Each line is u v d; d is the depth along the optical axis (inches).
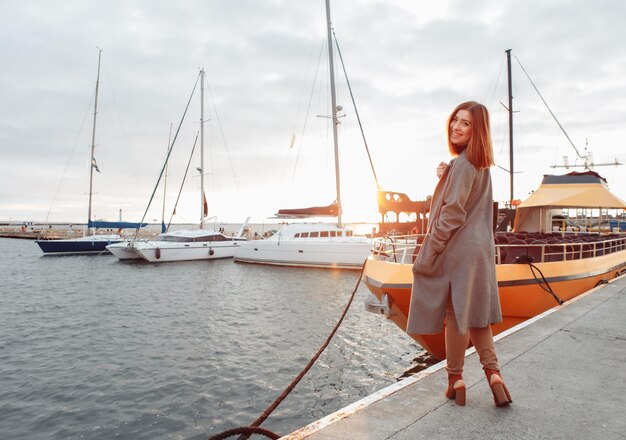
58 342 449.4
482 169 96.6
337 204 1122.0
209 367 362.6
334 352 398.9
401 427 88.2
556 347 148.7
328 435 84.7
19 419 269.4
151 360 384.2
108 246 1381.6
